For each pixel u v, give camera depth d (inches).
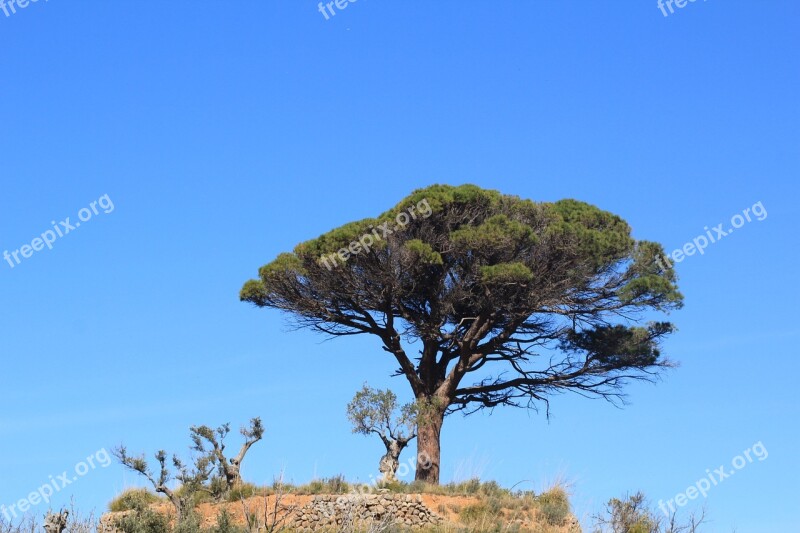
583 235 1497.3
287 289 1518.2
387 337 1534.2
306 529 1083.9
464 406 1566.2
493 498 1261.1
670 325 1646.2
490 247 1459.2
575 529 1223.5
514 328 1550.2
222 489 1206.3
